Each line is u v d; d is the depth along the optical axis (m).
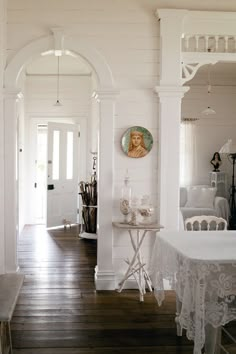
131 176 4.69
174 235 3.41
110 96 4.61
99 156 4.63
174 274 2.94
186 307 2.58
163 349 3.16
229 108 8.93
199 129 8.93
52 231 8.32
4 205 4.59
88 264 5.70
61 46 4.55
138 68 4.66
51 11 4.56
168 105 4.63
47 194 8.52
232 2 4.68
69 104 9.13
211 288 2.56
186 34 4.69
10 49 4.55
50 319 3.73
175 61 4.61
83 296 4.37
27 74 8.96
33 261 5.85
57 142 8.71
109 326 3.59
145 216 4.46
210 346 2.89
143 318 3.77
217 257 2.57
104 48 4.62
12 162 4.59
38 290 4.55
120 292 4.51
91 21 4.60
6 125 4.56
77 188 9.20
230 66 7.86
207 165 8.99
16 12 4.54
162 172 4.66
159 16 4.57
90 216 7.50
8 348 3.07
